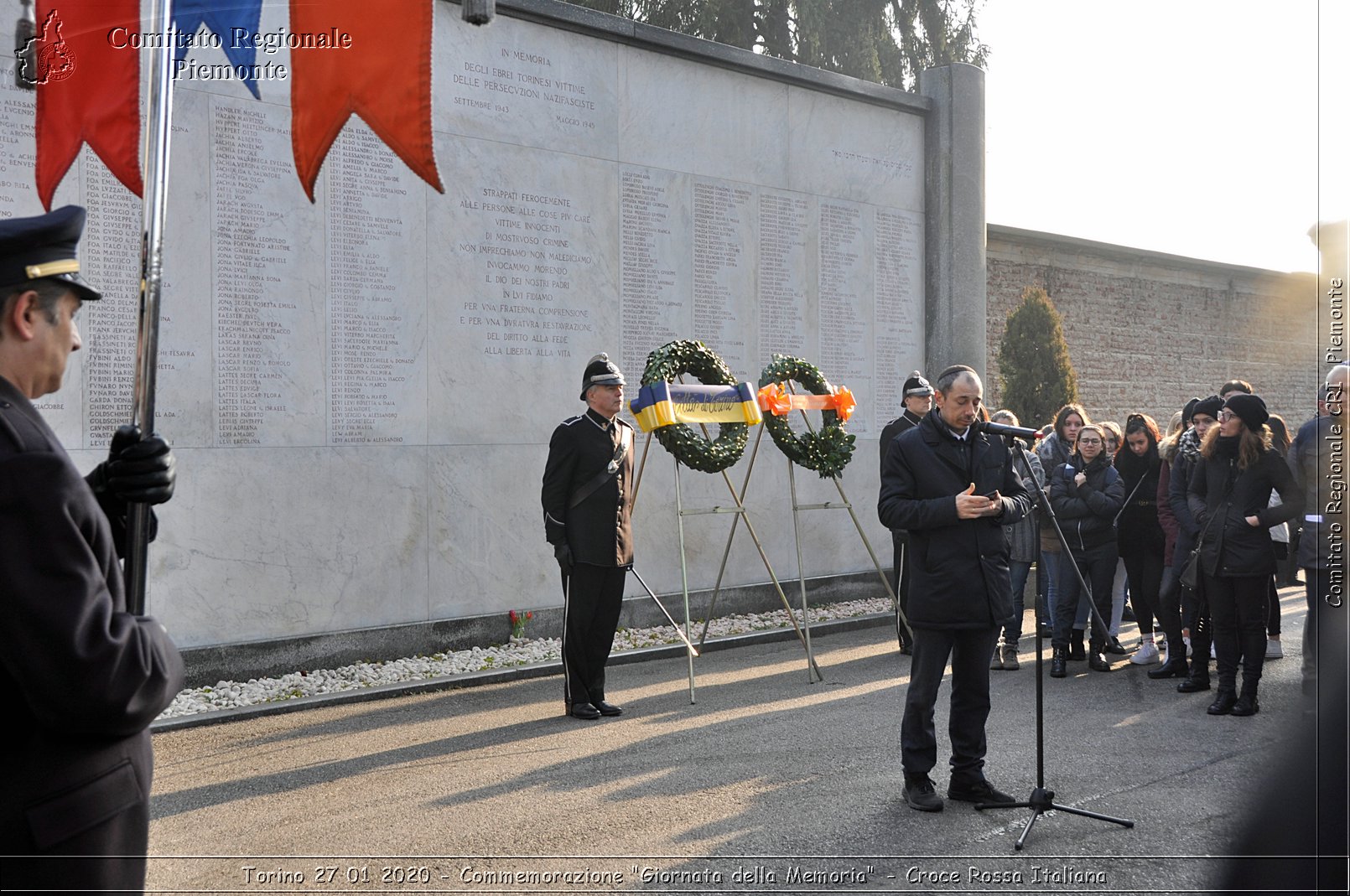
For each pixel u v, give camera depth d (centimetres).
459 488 789
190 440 678
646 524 895
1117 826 429
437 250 782
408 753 549
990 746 559
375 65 375
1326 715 244
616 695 694
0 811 188
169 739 581
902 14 1952
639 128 891
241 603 696
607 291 870
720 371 755
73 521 192
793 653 836
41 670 184
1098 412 1584
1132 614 1038
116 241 653
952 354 1088
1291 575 1038
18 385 208
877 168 1059
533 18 824
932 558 454
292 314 719
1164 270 1672
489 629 796
